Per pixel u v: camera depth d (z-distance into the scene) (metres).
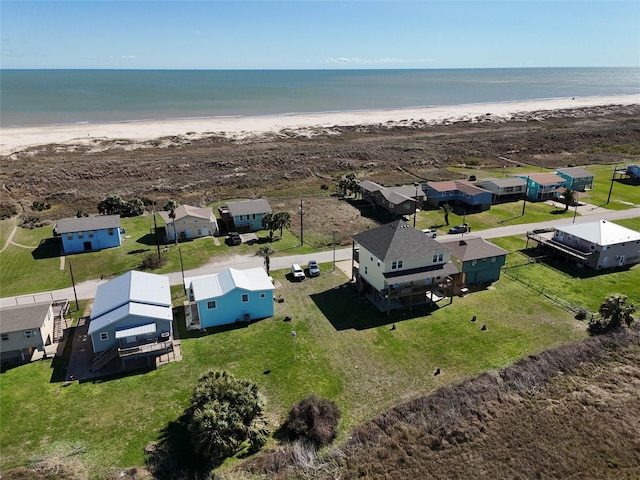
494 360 35.88
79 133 130.88
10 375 34.41
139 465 26.62
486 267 48.28
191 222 61.91
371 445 28.09
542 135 129.62
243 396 28.73
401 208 70.00
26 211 71.81
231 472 26.03
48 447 27.78
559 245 54.38
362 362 35.88
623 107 192.88
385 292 42.78
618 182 89.12
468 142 122.38
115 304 38.06
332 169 97.50
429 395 31.94
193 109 194.25
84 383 33.59
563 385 33.38
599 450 27.72
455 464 26.77
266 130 142.75
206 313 40.50
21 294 46.78
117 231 58.91
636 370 34.91
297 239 61.72
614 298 40.06
